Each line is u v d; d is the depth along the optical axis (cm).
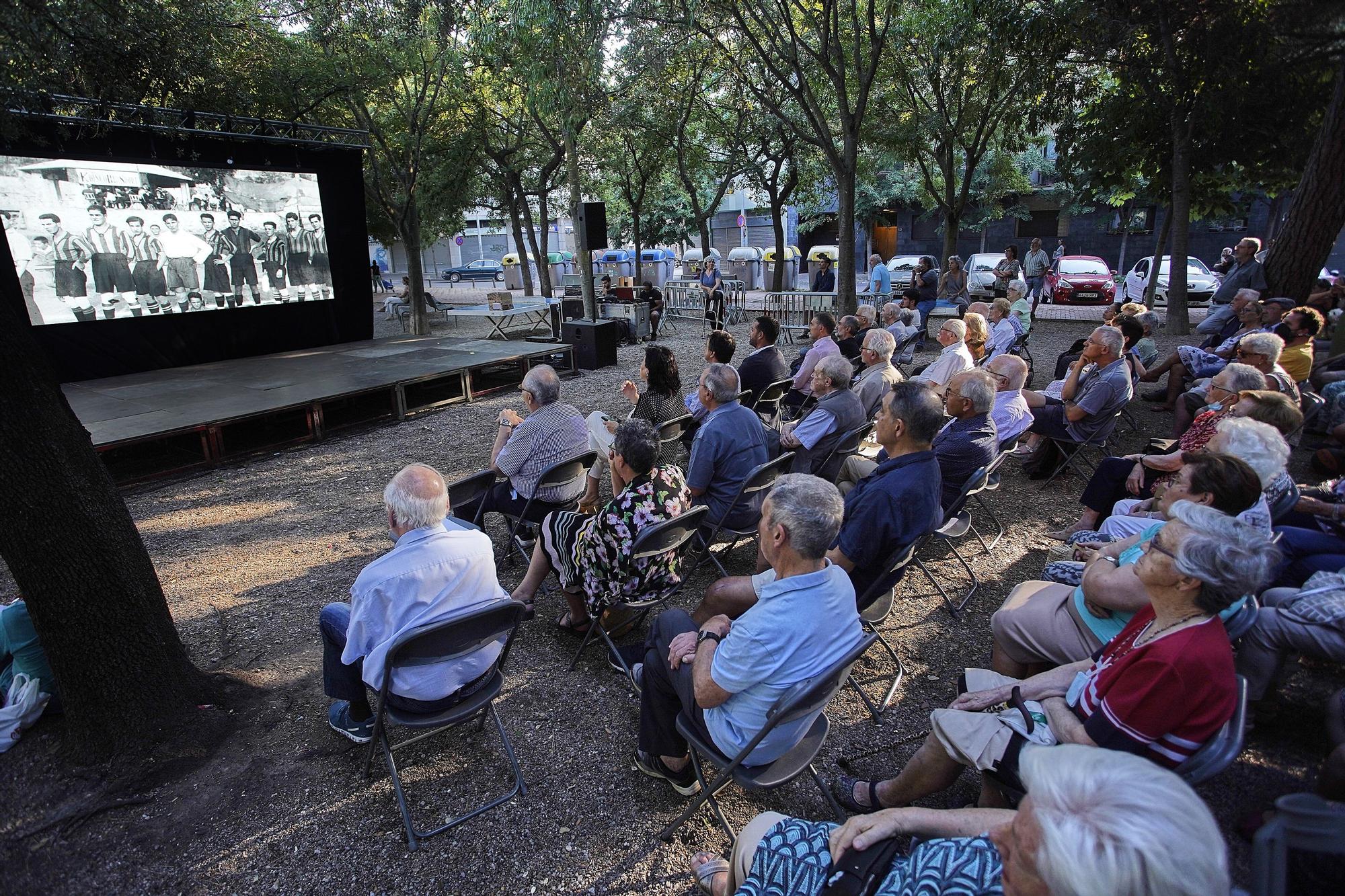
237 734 283
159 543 491
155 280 1005
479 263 3869
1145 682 172
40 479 237
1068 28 895
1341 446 474
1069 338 1204
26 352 237
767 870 156
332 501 567
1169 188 1129
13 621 273
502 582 414
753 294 2391
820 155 1575
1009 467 582
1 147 839
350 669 263
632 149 1686
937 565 417
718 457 368
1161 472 387
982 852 135
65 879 220
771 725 189
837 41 985
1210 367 638
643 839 233
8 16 361
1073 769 102
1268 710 262
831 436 418
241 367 977
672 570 306
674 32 1086
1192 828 92
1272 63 415
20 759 262
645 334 1414
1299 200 689
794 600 196
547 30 966
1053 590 267
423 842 233
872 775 255
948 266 1304
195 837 235
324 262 1218
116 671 259
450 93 1484
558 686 315
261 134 1046
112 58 423
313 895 214
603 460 405
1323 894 117
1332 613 228
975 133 1413
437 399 930
